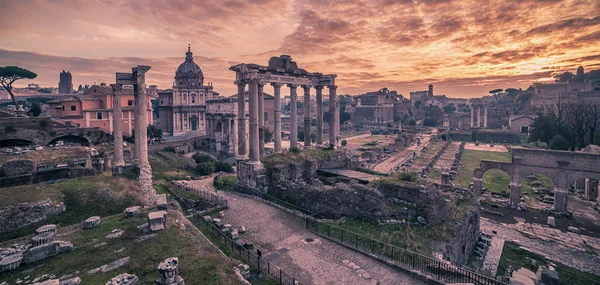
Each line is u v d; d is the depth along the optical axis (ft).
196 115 348.18
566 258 92.68
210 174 172.76
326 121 554.05
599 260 91.50
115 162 118.83
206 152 302.04
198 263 52.49
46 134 179.11
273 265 63.46
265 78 124.16
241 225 85.51
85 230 66.49
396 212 83.61
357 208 85.87
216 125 305.32
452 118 620.49
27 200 74.38
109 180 96.22
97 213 78.74
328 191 91.15
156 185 125.08
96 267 50.75
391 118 615.57
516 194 144.56
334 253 69.46
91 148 158.30
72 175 104.06
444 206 86.38
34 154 131.44
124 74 118.73
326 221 86.74
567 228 117.70
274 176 111.04
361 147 316.19
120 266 51.11
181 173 173.88
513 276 75.82
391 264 63.62
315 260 66.23
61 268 50.24
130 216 74.64
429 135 493.36
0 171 98.17
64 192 82.84
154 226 65.62
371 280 58.85
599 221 124.98
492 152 326.65
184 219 75.10
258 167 114.52
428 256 65.26
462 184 183.42
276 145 134.51
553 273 72.49
